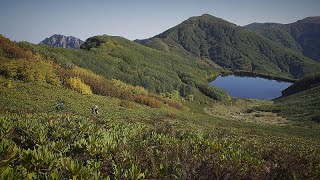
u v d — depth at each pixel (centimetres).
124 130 1403
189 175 724
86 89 5447
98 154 881
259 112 11206
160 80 12675
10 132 1095
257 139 2291
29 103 3319
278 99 15350
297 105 11631
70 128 1346
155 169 763
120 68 11681
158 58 18625
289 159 1007
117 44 17038
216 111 11006
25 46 7231
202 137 1378
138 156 877
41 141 988
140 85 10300
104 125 1648
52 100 3816
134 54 16162
